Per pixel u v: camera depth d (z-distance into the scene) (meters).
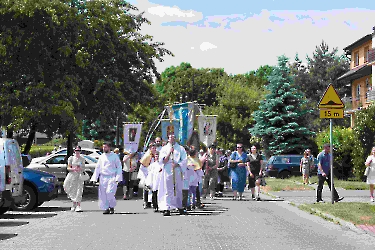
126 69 34.03
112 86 31.92
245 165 24.58
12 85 28.17
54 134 29.98
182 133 24.77
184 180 18.39
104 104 32.12
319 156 21.95
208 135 28.28
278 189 31.06
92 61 31.27
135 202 23.94
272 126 59.78
